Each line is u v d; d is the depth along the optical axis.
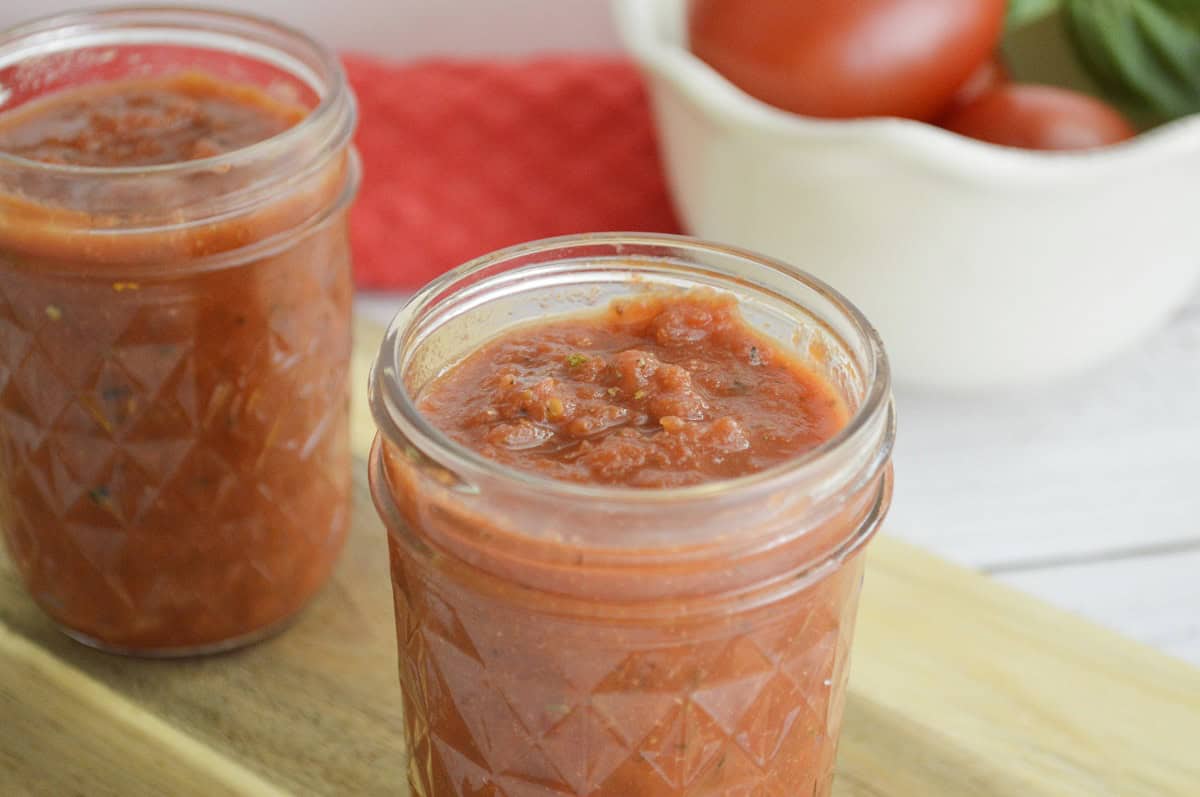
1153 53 0.55
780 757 0.39
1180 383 0.56
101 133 0.45
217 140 0.46
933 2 0.51
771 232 0.52
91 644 0.46
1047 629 0.47
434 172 0.60
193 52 0.47
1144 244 0.51
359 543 0.49
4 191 0.42
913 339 0.53
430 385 0.39
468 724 0.38
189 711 0.45
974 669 0.46
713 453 0.37
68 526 0.45
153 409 0.43
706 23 0.52
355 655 0.46
